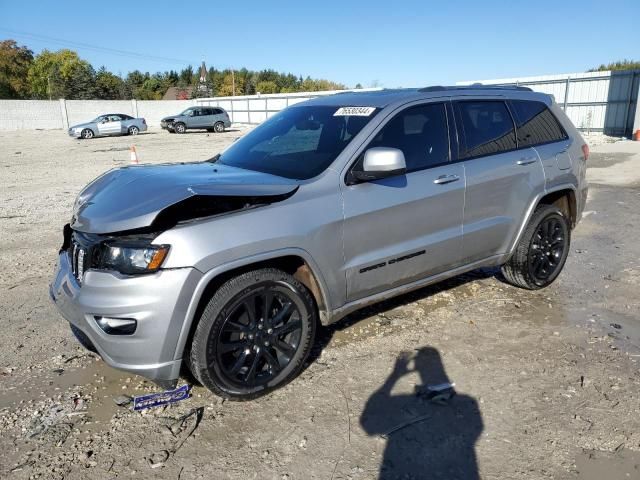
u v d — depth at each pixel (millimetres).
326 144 3785
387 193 3668
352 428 3006
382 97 4102
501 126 4543
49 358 3887
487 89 4621
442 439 2896
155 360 2926
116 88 83688
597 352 3826
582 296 4914
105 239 2963
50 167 16250
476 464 2697
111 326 2910
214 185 3092
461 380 3479
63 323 4512
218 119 35188
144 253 2855
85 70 77250
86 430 3033
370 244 3625
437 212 3969
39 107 41500
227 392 3170
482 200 4262
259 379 3277
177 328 2906
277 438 2930
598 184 11305
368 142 3676
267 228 3129
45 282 5535
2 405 3287
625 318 4422
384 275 3760
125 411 3215
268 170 3770
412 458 2750
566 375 3516
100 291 2896
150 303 2830
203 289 2928
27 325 4465
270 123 4594
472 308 4637
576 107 27281
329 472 2658
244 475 2650
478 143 4320
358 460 2742
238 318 3189
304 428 3012
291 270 3545
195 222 2973
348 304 3656
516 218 4566
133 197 3125
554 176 4785
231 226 3033
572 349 3877
